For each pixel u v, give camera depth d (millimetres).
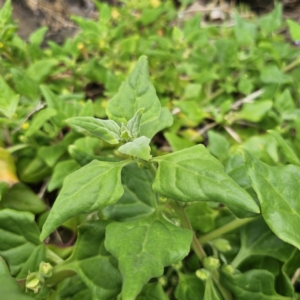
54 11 395
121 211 173
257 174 135
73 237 219
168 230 138
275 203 135
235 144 258
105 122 140
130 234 134
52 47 301
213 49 305
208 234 182
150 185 178
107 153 239
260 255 182
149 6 367
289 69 300
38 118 205
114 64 314
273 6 417
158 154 257
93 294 153
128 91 157
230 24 371
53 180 207
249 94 285
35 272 156
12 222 163
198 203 196
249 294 165
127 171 178
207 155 134
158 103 155
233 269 169
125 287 113
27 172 229
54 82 297
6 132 240
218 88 312
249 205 119
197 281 176
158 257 125
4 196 213
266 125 264
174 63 306
